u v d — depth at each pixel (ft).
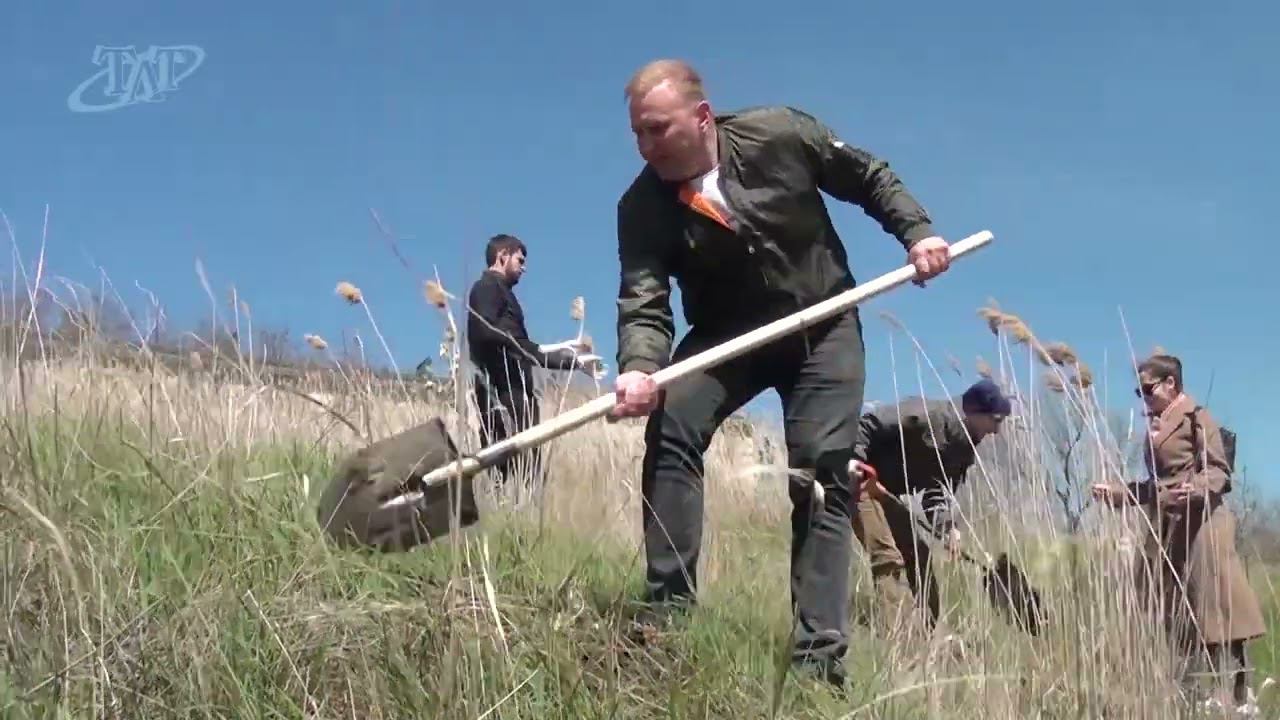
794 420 11.55
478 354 19.38
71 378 13.19
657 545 11.37
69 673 8.22
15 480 10.37
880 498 16.06
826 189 11.74
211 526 11.02
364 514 10.84
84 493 11.00
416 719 8.55
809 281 11.50
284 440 14.73
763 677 10.58
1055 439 12.66
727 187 11.18
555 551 12.76
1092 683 11.57
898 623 12.71
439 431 11.10
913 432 16.12
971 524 13.12
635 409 10.77
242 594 9.52
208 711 8.20
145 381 13.62
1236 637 14.92
